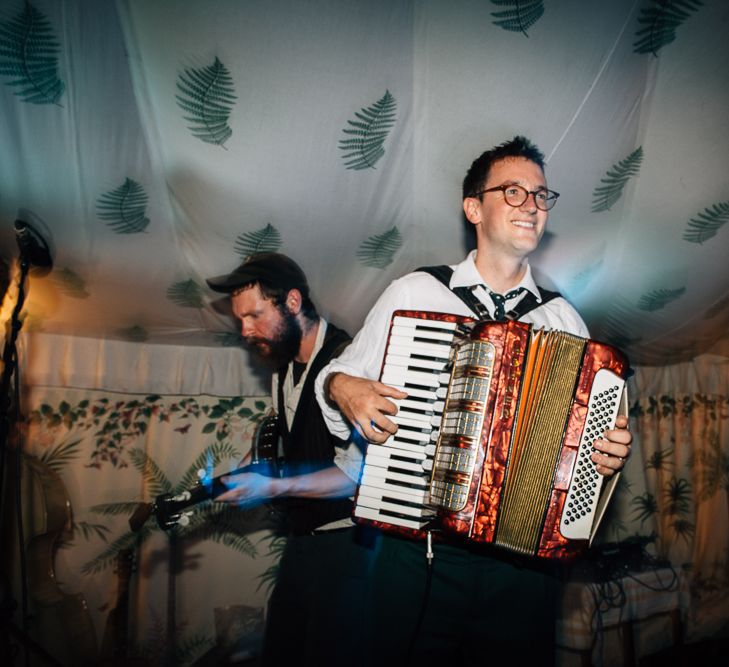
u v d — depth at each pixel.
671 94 2.39
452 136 2.47
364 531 2.24
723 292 3.33
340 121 2.35
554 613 1.81
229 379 3.59
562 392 1.57
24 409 3.20
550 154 2.54
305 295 2.72
